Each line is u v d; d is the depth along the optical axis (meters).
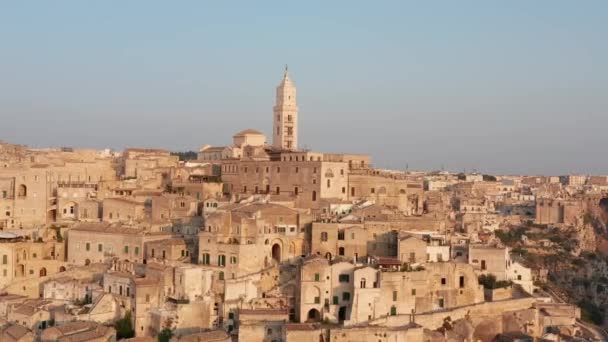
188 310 169.88
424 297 182.62
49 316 177.12
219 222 190.62
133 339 158.88
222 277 184.50
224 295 176.12
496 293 194.25
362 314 174.12
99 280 194.25
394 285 177.75
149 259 199.25
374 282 176.50
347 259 188.88
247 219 189.88
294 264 190.75
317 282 177.00
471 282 189.25
